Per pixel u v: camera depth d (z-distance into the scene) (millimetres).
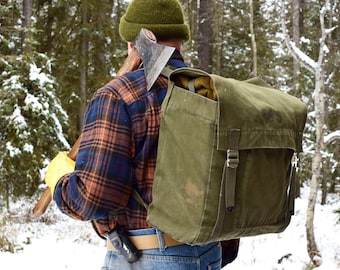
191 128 1589
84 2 14836
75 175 1698
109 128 1674
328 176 17578
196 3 18203
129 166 1686
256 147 1577
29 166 11523
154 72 1731
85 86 15258
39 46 15320
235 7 17812
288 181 1782
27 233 9984
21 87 11680
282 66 16797
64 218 11984
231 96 1560
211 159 1536
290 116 1752
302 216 13188
